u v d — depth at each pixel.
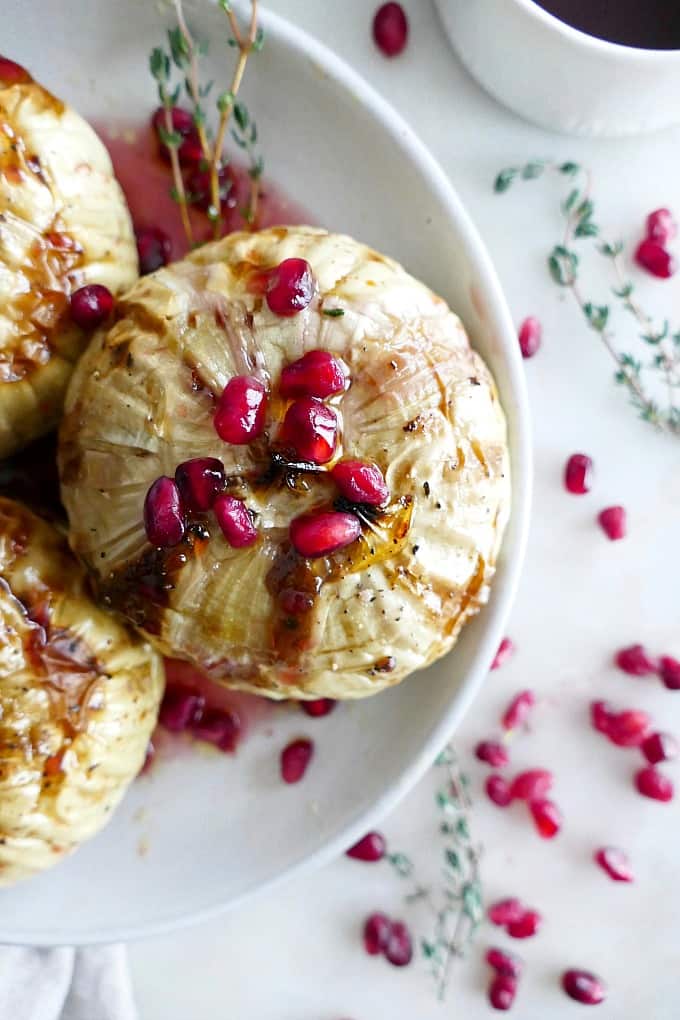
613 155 0.36
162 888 0.35
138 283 0.31
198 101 0.35
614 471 0.38
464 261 0.33
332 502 0.30
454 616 0.31
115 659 0.32
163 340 0.30
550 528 0.38
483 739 0.39
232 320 0.30
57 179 0.32
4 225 0.31
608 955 0.39
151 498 0.30
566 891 0.39
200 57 0.34
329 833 0.35
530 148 0.36
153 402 0.30
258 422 0.30
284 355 0.30
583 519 0.38
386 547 0.30
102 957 0.38
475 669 0.33
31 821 0.31
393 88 0.36
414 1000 0.39
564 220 0.37
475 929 0.39
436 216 0.33
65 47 0.34
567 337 0.37
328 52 0.33
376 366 0.30
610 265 0.37
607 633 0.38
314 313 0.30
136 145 0.36
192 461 0.30
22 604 0.31
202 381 0.30
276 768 0.36
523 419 0.32
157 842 0.36
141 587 0.31
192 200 0.36
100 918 0.35
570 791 0.39
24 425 0.33
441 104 0.36
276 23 0.33
